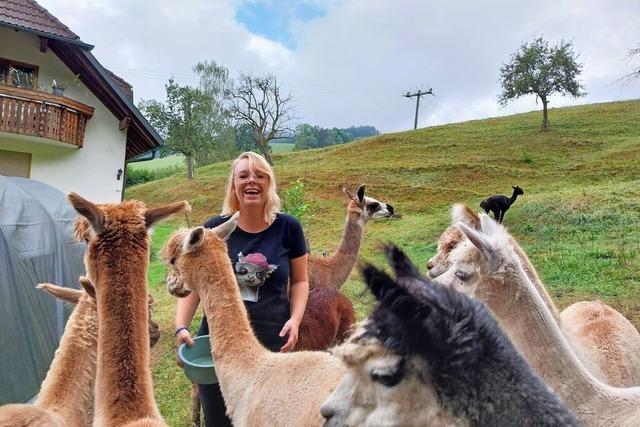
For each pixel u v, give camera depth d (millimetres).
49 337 5707
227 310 2914
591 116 38062
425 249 13172
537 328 2635
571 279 8641
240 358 2809
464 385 1320
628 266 8883
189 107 38812
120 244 2570
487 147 31938
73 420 2932
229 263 3045
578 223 12938
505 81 37688
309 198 23375
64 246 6434
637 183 16109
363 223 8219
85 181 16859
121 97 16578
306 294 3441
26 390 5141
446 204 20656
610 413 2502
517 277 2689
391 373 1373
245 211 3293
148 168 52062
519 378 1343
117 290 2492
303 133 73750
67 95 16312
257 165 3254
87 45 15344
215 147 43219
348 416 1500
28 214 5973
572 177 22266
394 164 28922
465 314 1363
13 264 5410
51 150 16359
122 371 2367
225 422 3207
